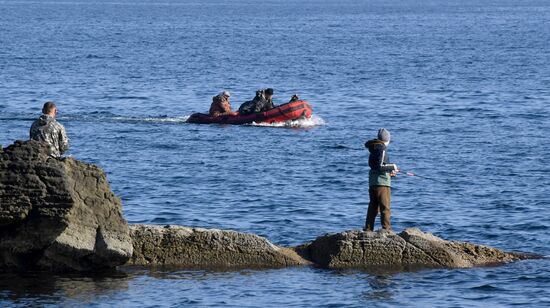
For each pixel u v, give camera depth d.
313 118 100.75
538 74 156.62
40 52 197.38
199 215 55.50
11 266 41.84
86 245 41.44
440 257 44.19
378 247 44.09
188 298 39.53
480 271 43.59
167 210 56.75
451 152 79.44
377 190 45.62
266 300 39.50
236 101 123.38
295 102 96.69
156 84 138.25
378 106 113.69
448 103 116.00
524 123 97.44
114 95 123.12
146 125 95.12
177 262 43.78
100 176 42.00
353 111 109.12
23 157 40.38
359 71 163.00
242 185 64.69
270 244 44.50
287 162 74.31
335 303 39.12
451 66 173.75
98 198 41.84
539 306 38.97
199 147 81.50
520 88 133.75
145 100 118.75
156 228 44.19
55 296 39.22
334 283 41.72
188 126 94.75
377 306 38.81
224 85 139.12
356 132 91.75
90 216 41.69
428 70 165.12
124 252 41.81
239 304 38.94
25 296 39.09
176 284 41.38
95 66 167.00
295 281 42.00
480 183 65.81
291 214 55.94
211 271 43.34
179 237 44.03
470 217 55.53
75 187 41.53
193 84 139.62
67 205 40.44
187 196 60.81
